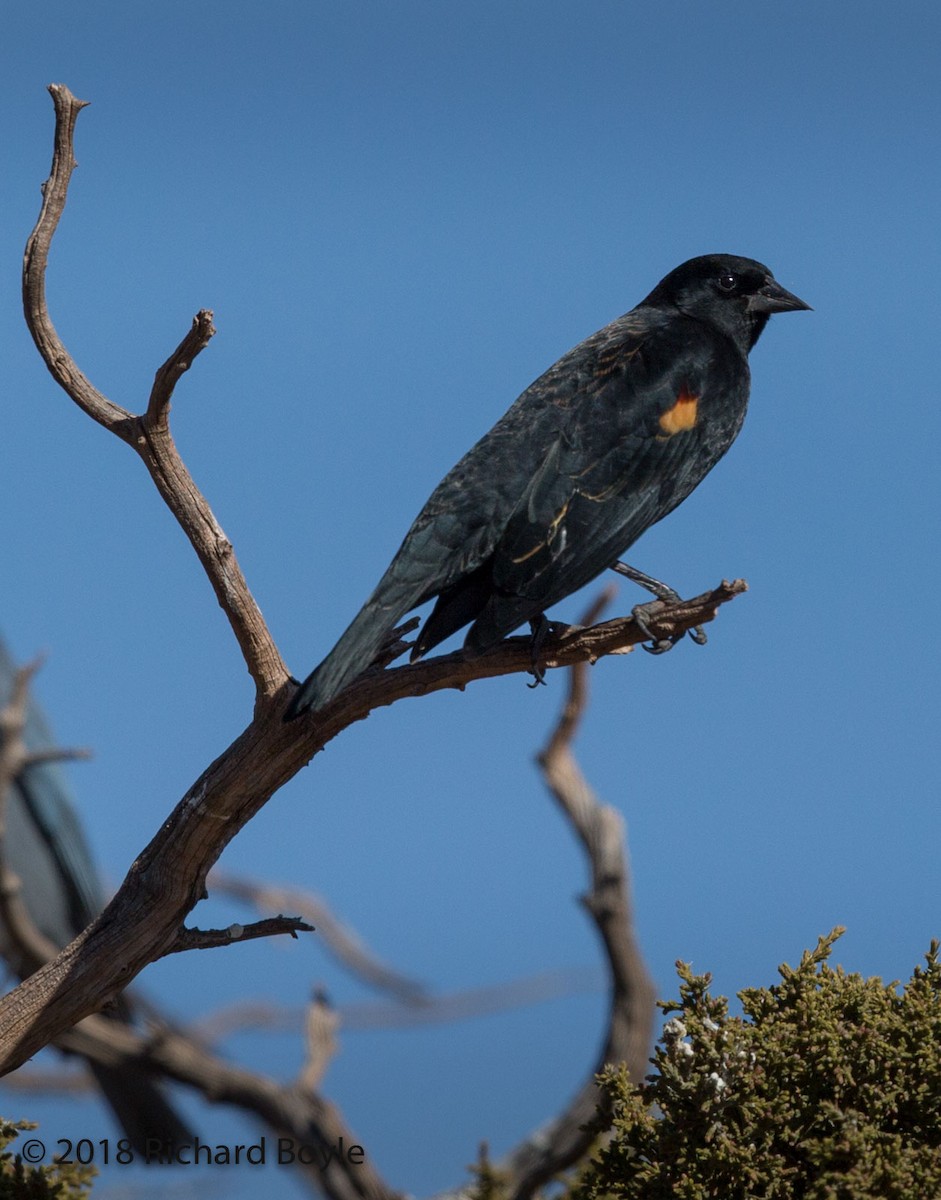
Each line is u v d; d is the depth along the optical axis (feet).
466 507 28.53
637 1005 34.65
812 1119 20.81
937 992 21.70
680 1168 20.47
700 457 32.89
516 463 29.58
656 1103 21.59
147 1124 39.70
